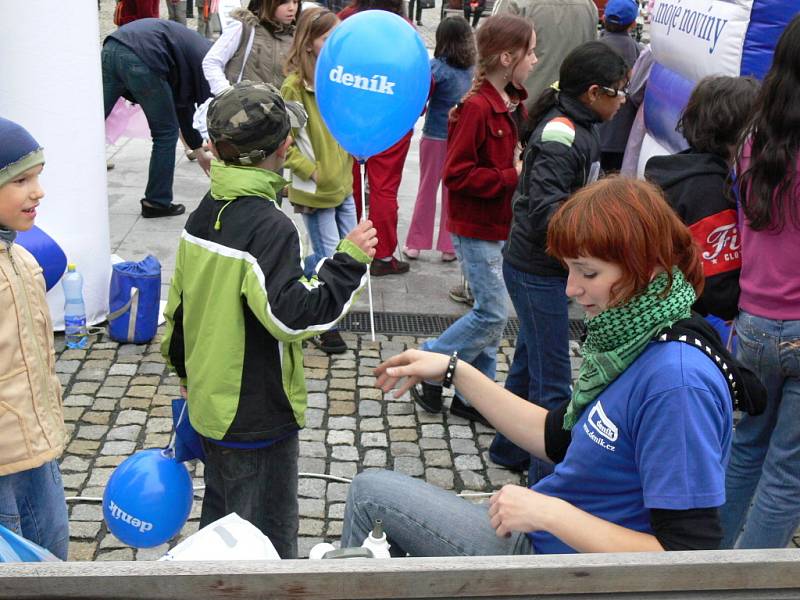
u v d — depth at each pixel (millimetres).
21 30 4363
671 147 5172
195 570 1191
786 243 2609
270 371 2510
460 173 3928
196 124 4730
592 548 1696
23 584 1172
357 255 2463
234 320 2428
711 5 4445
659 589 1261
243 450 2561
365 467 3918
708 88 2943
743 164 2713
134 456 2686
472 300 5773
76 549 3283
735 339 3482
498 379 4875
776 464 2797
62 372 4559
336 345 4945
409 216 7375
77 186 4750
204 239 2482
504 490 1807
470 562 1231
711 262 2854
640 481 1707
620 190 1650
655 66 5520
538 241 3387
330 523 3531
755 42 4090
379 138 3352
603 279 1650
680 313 1671
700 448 1584
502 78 4020
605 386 1733
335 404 4422
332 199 4848
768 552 1280
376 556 1936
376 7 5508
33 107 4512
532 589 1242
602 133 6160
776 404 2834
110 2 15938
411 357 2223
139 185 7609
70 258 4836
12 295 2350
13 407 2363
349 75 3234
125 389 4434
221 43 5641
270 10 5617
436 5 20344
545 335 3533
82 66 4602
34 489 2533
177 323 2672
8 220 2346
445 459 4023
